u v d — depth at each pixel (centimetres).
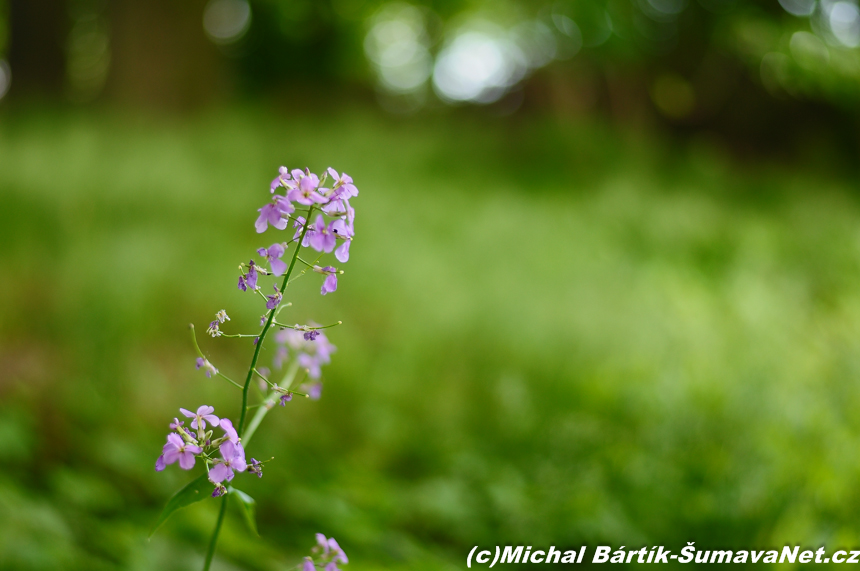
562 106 1442
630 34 1220
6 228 513
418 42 1988
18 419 317
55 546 219
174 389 385
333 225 134
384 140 1123
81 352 394
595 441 345
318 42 1781
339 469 334
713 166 1219
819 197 1009
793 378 390
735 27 621
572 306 536
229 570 229
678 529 292
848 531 263
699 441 334
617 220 864
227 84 1655
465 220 783
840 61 526
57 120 945
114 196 620
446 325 489
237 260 529
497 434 388
